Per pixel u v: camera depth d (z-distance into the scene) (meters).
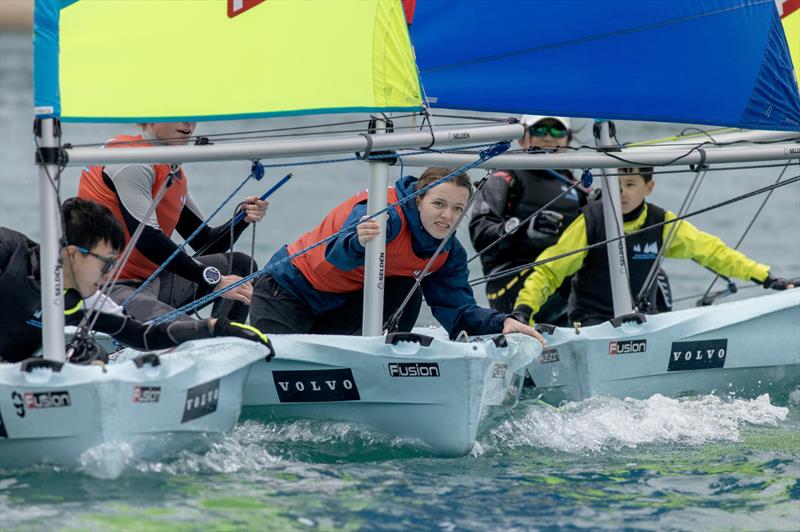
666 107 20.03
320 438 18.09
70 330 21.42
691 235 25.56
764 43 20.08
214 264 22.44
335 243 19.20
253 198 21.50
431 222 19.08
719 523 14.47
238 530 13.41
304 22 16.73
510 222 26.06
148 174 20.95
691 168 20.95
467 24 19.50
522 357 18.58
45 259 15.30
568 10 19.58
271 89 16.66
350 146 17.14
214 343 16.58
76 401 14.81
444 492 15.41
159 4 16.05
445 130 17.61
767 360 22.12
